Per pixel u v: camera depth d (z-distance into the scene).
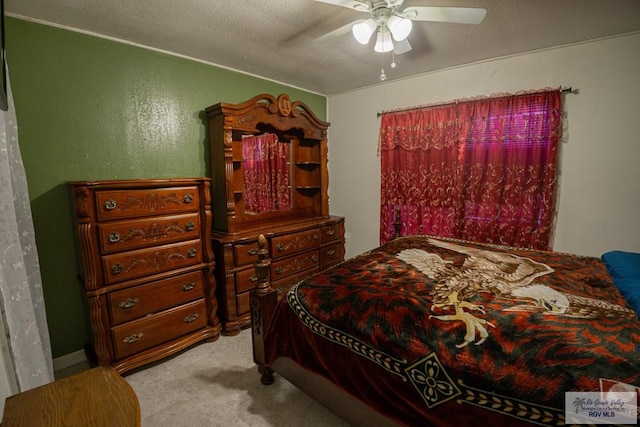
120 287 1.98
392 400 1.22
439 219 3.19
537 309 1.27
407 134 3.28
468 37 2.26
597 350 0.98
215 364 2.16
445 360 1.10
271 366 1.82
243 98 3.05
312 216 3.61
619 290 1.46
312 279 1.75
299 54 2.57
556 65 2.49
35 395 0.78
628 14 1.92
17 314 1.28
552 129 2.51
